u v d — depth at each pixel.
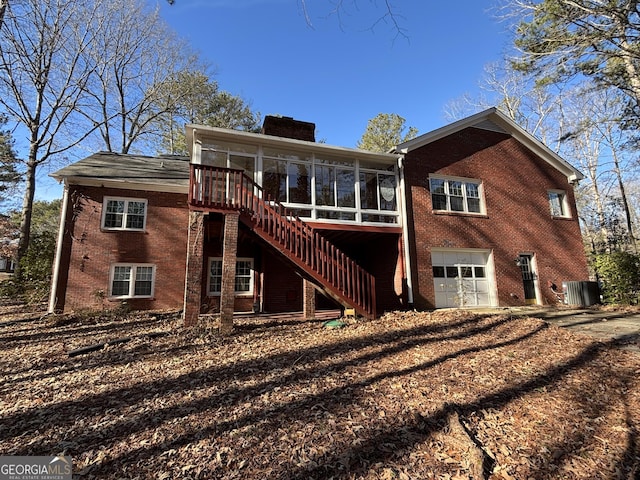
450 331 7.41
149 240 12.82
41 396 4.45
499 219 13.08
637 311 9.55
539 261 13.34
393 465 2.83
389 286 12.19
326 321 9.08
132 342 7.07
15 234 19.20
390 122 32.94
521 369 4.99
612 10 9.37
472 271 12.50
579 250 14.15
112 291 12.16
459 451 2.97
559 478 2.66
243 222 8.38
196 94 25.89
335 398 4.14
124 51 22.47
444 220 12.23
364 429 3.41
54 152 18.05
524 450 3.02
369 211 11.45
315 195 11.06
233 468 2.87
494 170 13.43
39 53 17.34
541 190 14.09
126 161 15.12
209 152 10.12
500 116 13.66
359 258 14.59
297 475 2.75
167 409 3.97
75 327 9.05
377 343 6.54
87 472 2.86
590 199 25.84
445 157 12.74
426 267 11.66
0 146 20.20
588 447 3.06
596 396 4.05
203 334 7.52
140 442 3.31
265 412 3.83
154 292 12.58
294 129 12.38
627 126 15.64
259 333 7.66
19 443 3.34
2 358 6.17
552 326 7.68
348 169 11.74
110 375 5.16
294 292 12.73
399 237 11.70
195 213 8.39
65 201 12.06
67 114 19.06
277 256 9.37
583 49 10.40
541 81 12.14
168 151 26.31
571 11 10.09
